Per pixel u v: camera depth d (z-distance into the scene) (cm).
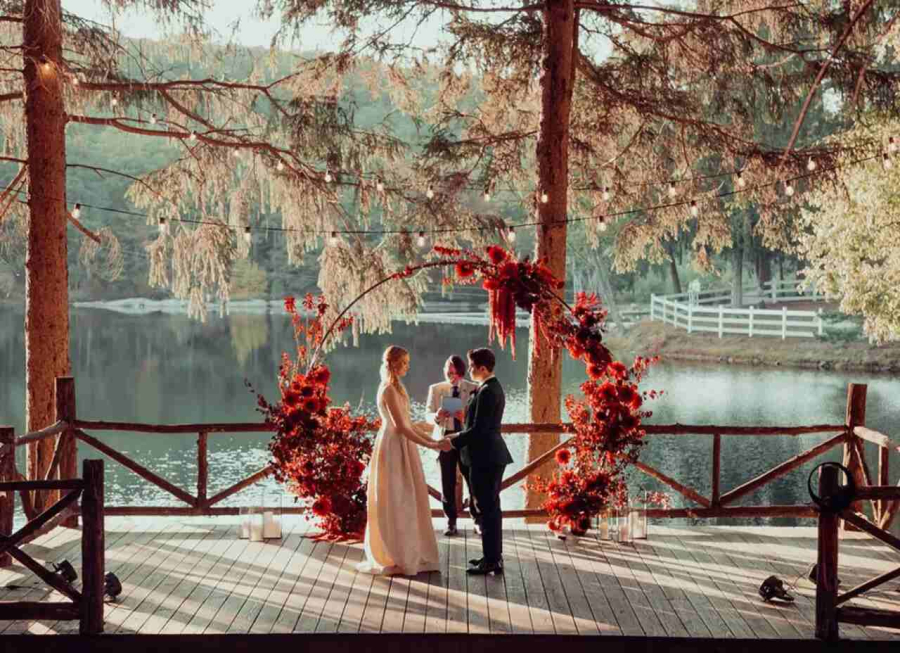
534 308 760
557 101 1072
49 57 977
